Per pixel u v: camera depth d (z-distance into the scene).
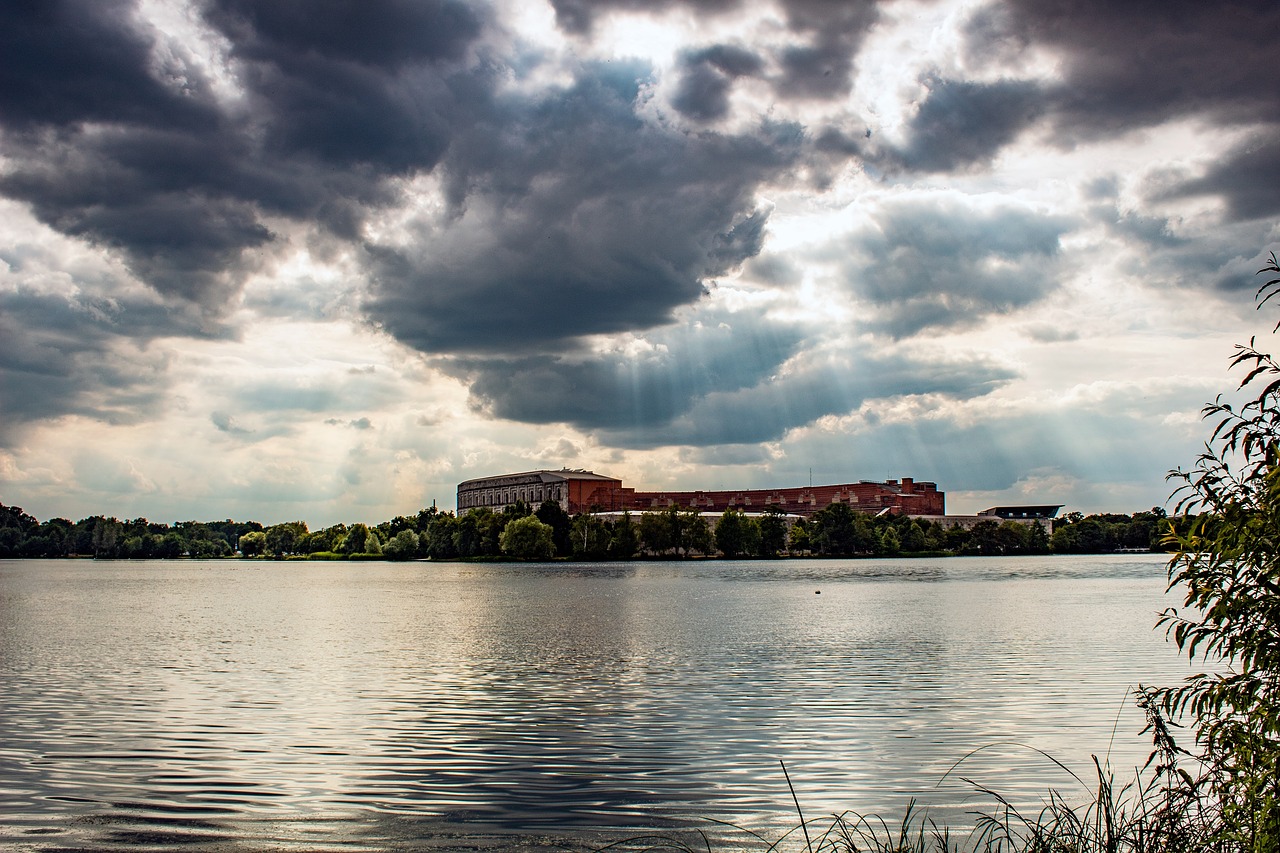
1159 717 12.94
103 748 25.81
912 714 30.23
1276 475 10.74
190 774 23.06
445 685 37.22
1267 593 11.12
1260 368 11.02
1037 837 14.28
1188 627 11.74
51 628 65.75
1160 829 12.82
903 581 135.38
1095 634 56.16
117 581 160.62
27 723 29.47
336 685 37.31
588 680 38.50
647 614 76.19
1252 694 11.23
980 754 24.66
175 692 35.72
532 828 19.00
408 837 18.50
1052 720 29.06
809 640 54.50
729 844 17.97
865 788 21.59
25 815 19.88
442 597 104.56
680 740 26.55
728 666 42.81
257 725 29.00
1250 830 11.46
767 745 25.88
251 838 18.45
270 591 121.81
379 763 24.08
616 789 21.66
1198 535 11.64
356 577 175.00
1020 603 86.06
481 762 24.12
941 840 16.67
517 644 53.53
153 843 18.19
